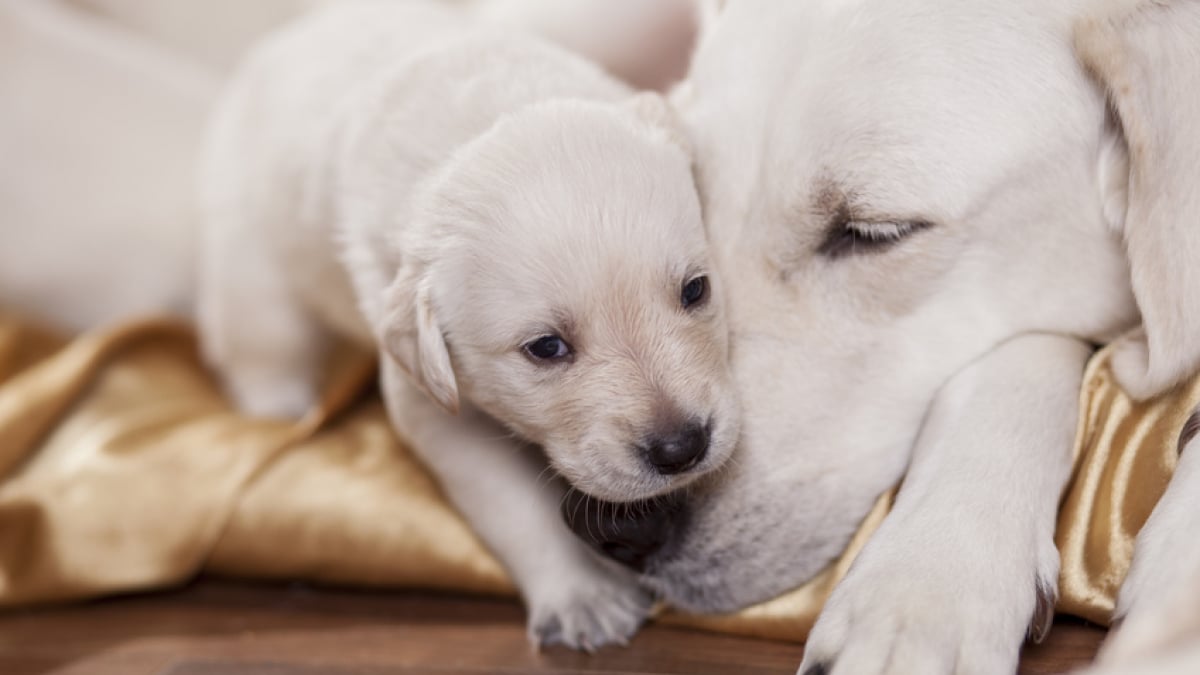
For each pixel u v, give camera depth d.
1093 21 0.56
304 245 0.71
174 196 0.85
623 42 0.78
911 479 0.55
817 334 0.58
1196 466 0.52
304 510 0.65
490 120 0.61
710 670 0.55
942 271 0.57
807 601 0.56
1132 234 0.55
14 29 0.85
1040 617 0.52
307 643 0.61
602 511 0.57
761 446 0.57
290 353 0.76
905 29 0.57
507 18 0.80
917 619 0.50
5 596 0.66
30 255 0.82
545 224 0.56
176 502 0.66
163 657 0.61
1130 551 0.53
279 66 0.76
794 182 0.57
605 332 0.56
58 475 0.68
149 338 0.78
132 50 0.89
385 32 0.73
